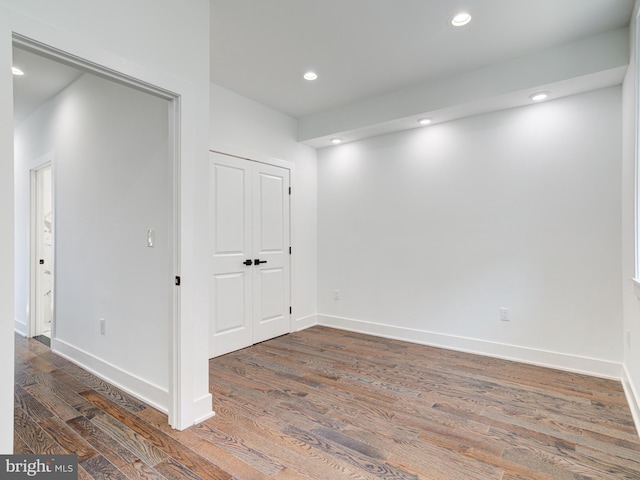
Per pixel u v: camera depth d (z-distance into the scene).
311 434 2.01
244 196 3.67
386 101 3.64
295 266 4.32
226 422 2.14
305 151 4.48
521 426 2.10
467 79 3.15
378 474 1.66
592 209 2.90
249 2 2.21
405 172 3.91
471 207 3.48
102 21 1.70
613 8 2.27
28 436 1.98
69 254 3.27
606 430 2.05
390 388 2.64
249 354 3.44
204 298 2.19
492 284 3.37
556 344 3.05
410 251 3.88
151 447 1.88
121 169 2.63
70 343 3.25
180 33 2.05
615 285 2.81
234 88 3.48
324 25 2.46
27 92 3.48
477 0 2.20
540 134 3.13
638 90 2.18
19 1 1.42
